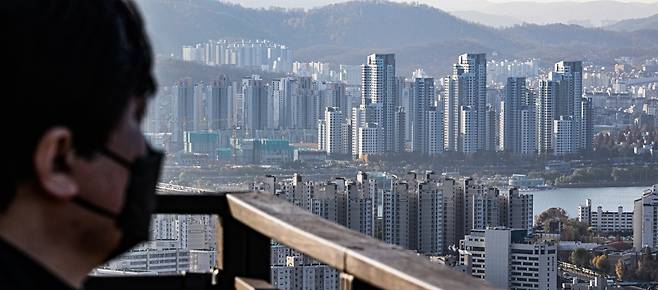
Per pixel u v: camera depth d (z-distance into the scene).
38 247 1.16
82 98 1.13
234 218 3.40
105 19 1.15
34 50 1.11
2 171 1.12
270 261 3.50
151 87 1.22
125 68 1.16
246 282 3.38
